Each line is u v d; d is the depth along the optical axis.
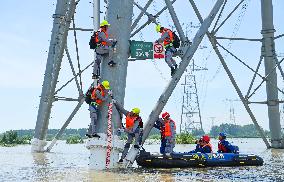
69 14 18.38
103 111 12.99
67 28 18.70
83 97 21.88
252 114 26.72
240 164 14.18
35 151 24.80
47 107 21.66
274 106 27.42
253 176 10.95
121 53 13.61
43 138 24.75
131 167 13.18
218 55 23.38
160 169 12.69
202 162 13.48
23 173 11.65
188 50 14.49
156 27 14.41
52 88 20.70
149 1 18.25
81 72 21.31
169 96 14.09
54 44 23.55
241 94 25.19
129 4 14.01
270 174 11.48
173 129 14.11
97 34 13.29
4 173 11.67
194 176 10.77
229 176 10.89
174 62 14.20
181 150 31.33
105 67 13.52
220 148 15.18
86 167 13.73
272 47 26.72
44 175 10.97
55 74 20.17
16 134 77.31
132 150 13.24
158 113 13.98
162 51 14.09
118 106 13.16
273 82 26.84
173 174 11.23
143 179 9.85
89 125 13.21
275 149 27.61
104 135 12.82
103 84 12.86
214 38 22.72
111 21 13.78
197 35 14.77
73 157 20.81
